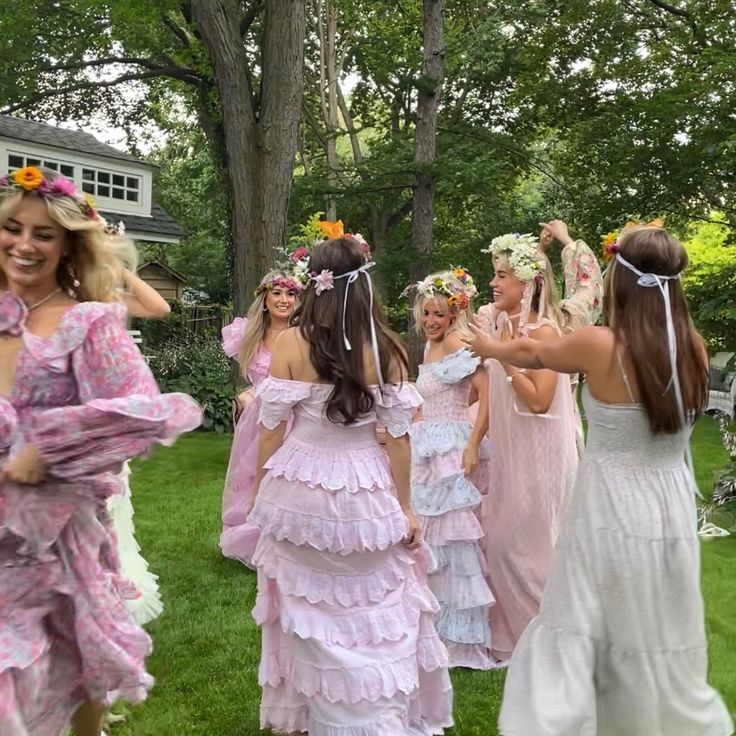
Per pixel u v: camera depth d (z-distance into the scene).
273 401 2.81
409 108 22.44
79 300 2.39
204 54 15.38
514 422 3.80
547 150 21.69
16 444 2.12
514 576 3.80
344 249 2.84
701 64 14.96
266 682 2.99
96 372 2.21
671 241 2.62
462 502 3.81
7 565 2.17
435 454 3.92
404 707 2.79
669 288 2.60
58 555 2.22
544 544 3.77
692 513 2.69
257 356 4.95
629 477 2.64
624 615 2.61
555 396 3.79
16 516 2.11
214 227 28.36
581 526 2.67
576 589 2.65
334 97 21.05
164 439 2.21
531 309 3.92
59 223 2.21
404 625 2.87
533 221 19.84
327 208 19.88
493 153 20.17
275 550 2.89
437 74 16.58
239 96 10.56
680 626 2.63
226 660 3.78
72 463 2.11
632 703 2.62
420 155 16.84
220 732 3.12
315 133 21.94
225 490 5.02
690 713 2.65
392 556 2.91
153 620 4.27
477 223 21.17
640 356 2.57
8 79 17.73
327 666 2.74
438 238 22.95
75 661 2.31
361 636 2.79
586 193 18.94
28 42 17.52
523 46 19.72
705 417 13.12
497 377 3.85
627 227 2.92
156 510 6.80
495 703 3.40
